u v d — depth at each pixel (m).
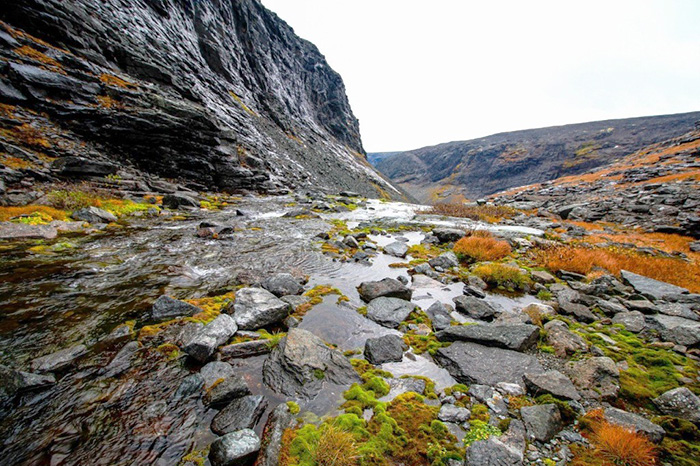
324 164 82.81
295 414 4.54
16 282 8.34
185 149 29.53
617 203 32.41
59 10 26.62
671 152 73.81
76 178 19.47
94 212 15.51
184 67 46.22
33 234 11.86
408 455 3.90
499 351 6.29
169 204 21.92
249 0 96.06
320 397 4.92
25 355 5.42
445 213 30.84
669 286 10.22
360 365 5.91
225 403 4.62
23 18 24.06
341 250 14.89
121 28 35.56
